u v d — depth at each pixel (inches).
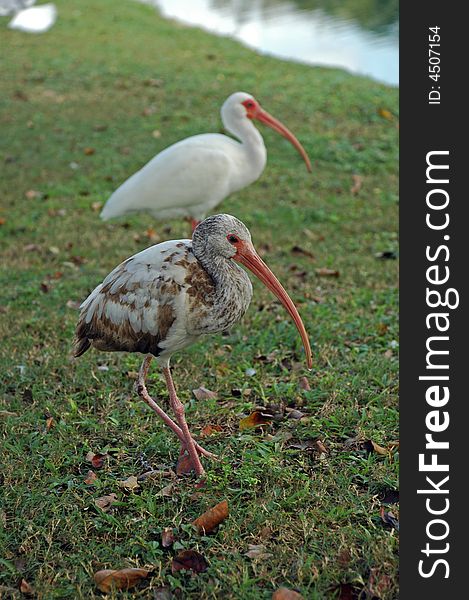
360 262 295.9
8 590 135.6
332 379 199.5
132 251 305.3
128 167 404.2
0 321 239.6
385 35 780.6
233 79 577.9
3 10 804.0
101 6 872.3
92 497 158.6
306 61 681.6
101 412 192.7
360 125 474.9
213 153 279.4
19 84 558.9
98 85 557.6
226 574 134.8
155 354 167.0
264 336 225.9
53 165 408.2
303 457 169.9
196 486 160.7
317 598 127.6
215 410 190.9
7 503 157.6
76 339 177.8
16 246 310.5
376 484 158.6
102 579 135.9
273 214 350.3
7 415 189.8
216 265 161.8
